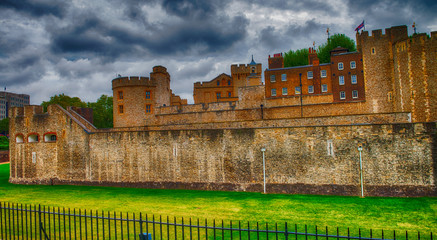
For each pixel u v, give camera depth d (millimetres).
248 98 44875
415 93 34250
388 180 22453
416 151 22016
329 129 23781
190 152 27312
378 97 40094
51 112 33000
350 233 15266
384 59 39906
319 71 45219
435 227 15906
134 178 29047
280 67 50312
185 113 46656
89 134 31031
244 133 25828
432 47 33406
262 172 25219
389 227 16062
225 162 26234
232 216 18484
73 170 31516
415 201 20672
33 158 33406
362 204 20406
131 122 49812
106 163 30172
